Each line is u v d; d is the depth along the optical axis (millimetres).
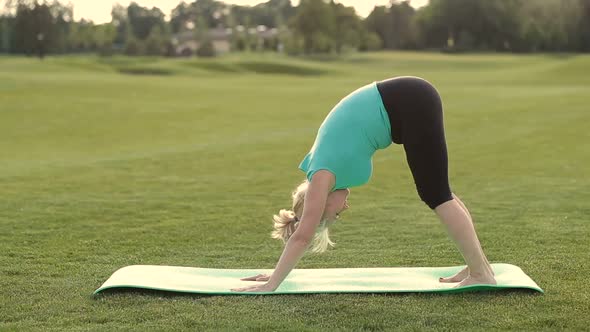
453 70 69500
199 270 5961
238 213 9133
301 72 67250
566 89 36656
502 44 107500
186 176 12578
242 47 110312
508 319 4668
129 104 28609
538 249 6906
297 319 4688
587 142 17297
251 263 6621
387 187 11383
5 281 5773
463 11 109062
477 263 5301
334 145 5227
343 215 9000
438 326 4547
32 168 13641
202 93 34406
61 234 7781
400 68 73375
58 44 91250
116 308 4953
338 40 103250
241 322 4625
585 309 4879
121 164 14148
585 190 10789
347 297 5199
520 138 18359
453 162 14273
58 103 28031
